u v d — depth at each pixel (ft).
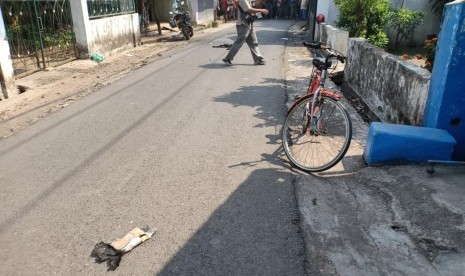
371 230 10.19
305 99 14.21
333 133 14.62
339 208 11.26
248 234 10.16
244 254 9.43
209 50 39.86
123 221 10.78
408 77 15.98
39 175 13.53
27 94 24.50
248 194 12.09
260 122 18.40
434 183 11.83
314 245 9.69
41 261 9.30
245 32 30.63
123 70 30.96
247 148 15.49
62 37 35.63
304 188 12.39
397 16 37.32
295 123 15.07
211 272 8.84
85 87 25.70
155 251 9.56
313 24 46.98
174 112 19.95
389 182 12.22
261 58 31.55
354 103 22.59
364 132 16.49
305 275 8.71
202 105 21.04
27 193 12.35
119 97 22.93
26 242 9.98
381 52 19.99
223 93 23.32
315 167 13.32
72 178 13.26
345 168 13.62
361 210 11.11
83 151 15.46
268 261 9.17
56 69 31.50
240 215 11.00
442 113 13.30
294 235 10.09
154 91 24.04
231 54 31.60
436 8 38.47
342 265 8.97
